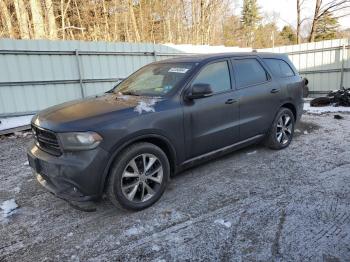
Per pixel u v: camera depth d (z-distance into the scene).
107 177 3.12
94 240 2.88
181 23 25.17
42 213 3.42
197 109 3.77
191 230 2.96
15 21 16.67
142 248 2.73
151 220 3.16
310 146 5.43
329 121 7.58
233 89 4.29
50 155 3.16
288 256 2.52
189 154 3.80
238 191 3.73
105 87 10.29
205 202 3.49
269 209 3.28
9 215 3.40
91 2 20.19
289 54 14.12
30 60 8.73
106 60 10.14
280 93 5.01
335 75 12.78
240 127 4.38
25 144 6.34
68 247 2.79
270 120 4.92
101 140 2.97
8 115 8.57
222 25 34.69
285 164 4.57
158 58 11.37
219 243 2.74
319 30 28.86
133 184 3.27
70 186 3.04
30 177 4.48
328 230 2.84
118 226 3.08
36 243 2.88
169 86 3.81
